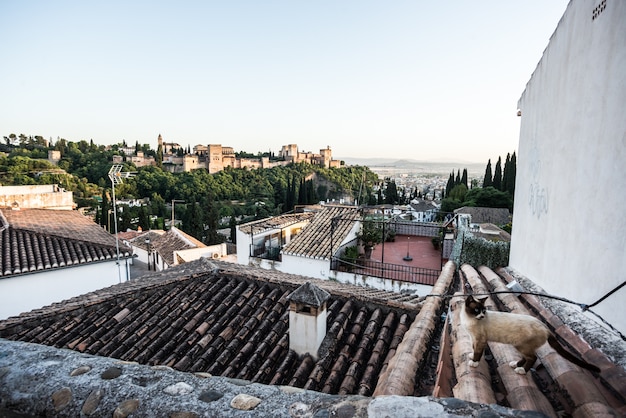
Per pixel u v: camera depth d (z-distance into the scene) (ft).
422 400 5.73
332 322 19.12
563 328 11.81
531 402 7.83
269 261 52.75
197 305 21.58
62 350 8.27
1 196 82.64
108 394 6.56
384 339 17.69
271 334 18.80
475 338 9.13
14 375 7.23
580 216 12.90
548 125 16.72
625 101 10.14
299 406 5.99
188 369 16.67
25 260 41.29
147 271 88.12
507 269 22.65
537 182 18.13
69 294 43.83
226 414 5.89
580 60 13.21
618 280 10.36
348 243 52.95
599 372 7.95
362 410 5.63
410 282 41.47
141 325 19.92
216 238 157.99
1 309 38.83
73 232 53.62
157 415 5.99
